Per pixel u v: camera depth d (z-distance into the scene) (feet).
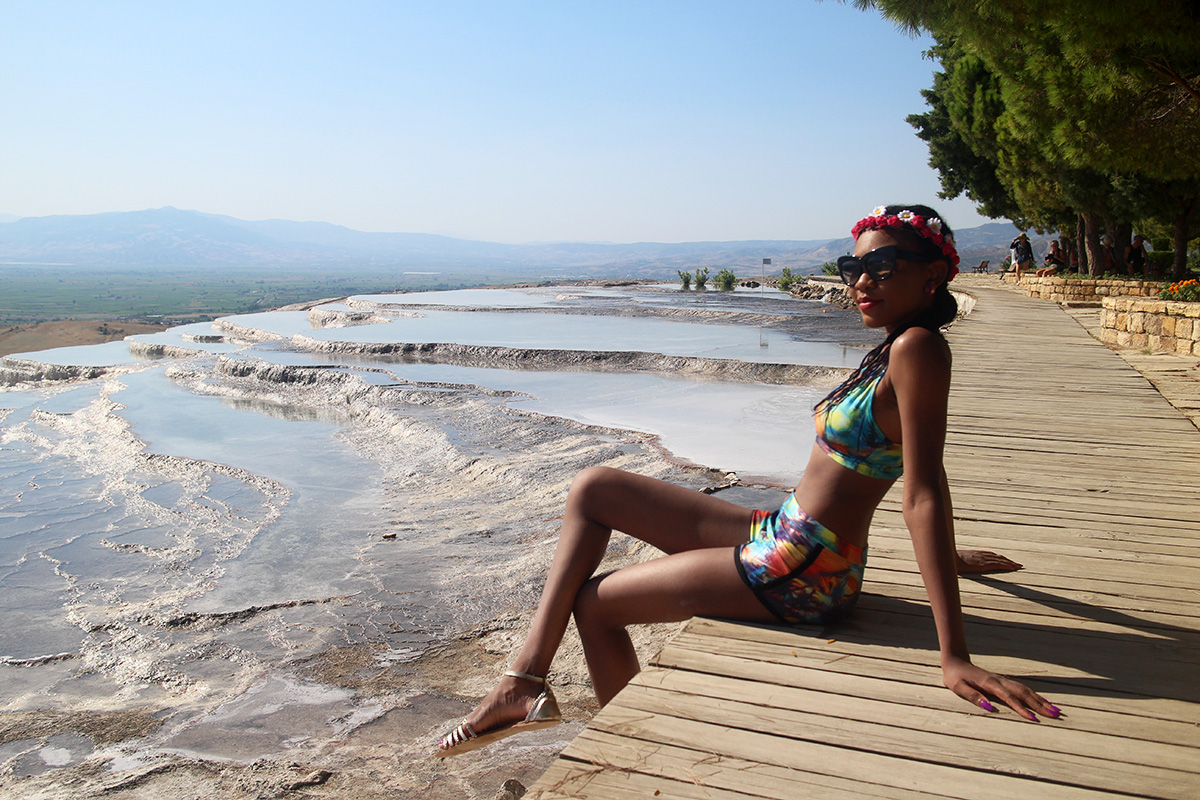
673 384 52.90
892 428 7.39
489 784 13.71
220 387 62.34
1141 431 21.38
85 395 63.82
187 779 14.35
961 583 10.43
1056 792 5.77
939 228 7.30
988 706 6.85
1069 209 88.12
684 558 8.21
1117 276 75.05
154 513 32.99
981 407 24.99
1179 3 27.04
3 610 23.32
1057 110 37.76
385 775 14.17
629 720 6.72
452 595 22.74
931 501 6.99
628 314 100.58
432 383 54.39
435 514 30.66
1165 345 38.93
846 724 6.65
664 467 31.78
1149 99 35.58
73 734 16.25
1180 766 6.10
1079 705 7.04
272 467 39.63
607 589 8.33
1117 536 12.60
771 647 7.96
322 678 18.39
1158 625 8.96
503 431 41.01
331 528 29.96
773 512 8.43
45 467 41.81
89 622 22.25
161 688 18.37
